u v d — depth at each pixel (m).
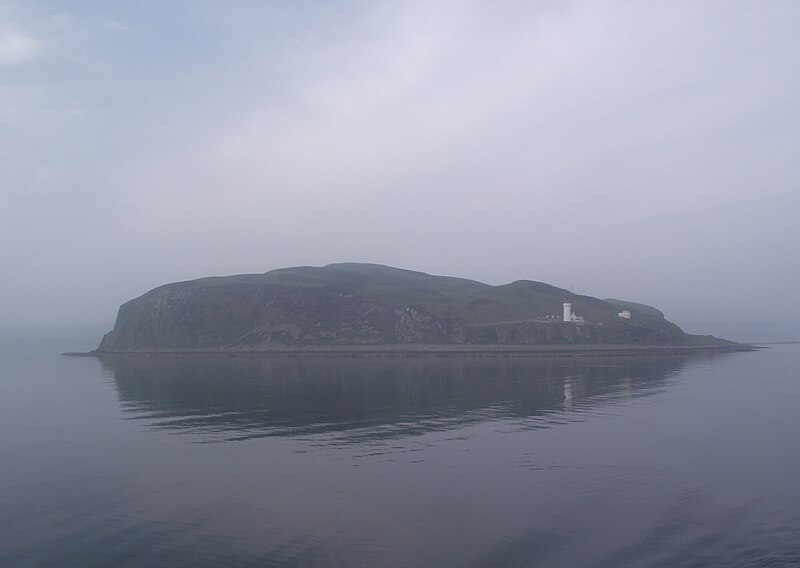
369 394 53.78
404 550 19.89
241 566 18.84
